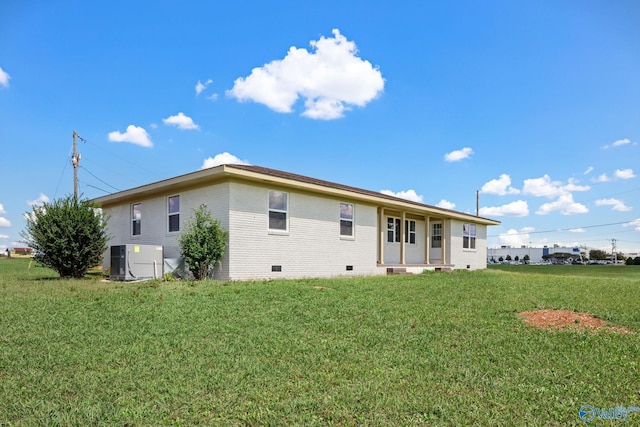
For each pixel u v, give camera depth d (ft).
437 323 19.92
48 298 25.45
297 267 43.80
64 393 11.55
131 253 38.75
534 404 10.87
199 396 11.35
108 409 10.50
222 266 38.14
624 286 36.99
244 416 10.14
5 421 9.86
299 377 12.85
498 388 11.94
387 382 12.39
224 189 38.40
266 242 40.81
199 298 25.64
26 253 140.67
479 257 81.10
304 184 42.60
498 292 31.55
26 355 14.67
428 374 13.11
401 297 28.22
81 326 18.66
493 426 9.68
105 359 14.37
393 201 56.03
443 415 10.20
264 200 40.88
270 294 27.30
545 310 22.94
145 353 15.10
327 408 10.61
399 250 67.87
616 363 14.07
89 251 42.91
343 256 49.75
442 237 70.69
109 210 55.67
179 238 41.63
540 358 14.64
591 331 18.26
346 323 19.81
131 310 21.95
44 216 41.50
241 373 13.09
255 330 18.38
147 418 10.03
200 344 16.22
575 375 12.98
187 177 39.34
